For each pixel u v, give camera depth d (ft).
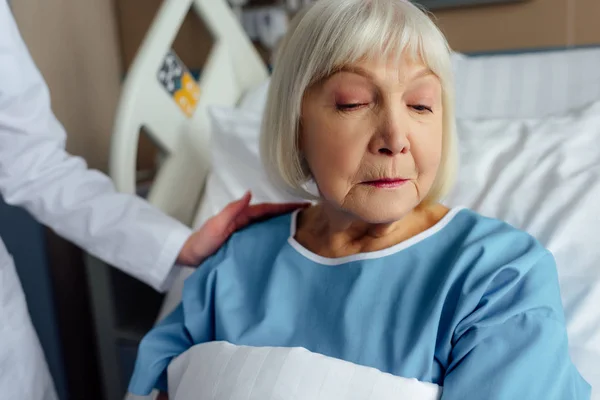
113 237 3.36
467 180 3.56
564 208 3.22
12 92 3.13
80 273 5.52
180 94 4.58
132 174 4.07
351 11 2.17
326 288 2.39
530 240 2.30
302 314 2.39
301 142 2.38
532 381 1.92
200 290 2.74
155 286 3.41
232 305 2.57
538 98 4.47
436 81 2.21
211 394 2.18
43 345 4.94
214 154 4.38
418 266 2.29
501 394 1.90
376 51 2.10
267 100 2.53
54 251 5.13
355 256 2.39
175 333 2.74
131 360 4.36
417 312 2.18
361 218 2.20
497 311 2.09
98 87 5.89
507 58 4.95
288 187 2.60
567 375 1.99
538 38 5.62
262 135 2.61
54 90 5.10
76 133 5.41
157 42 4.32
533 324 2.02
